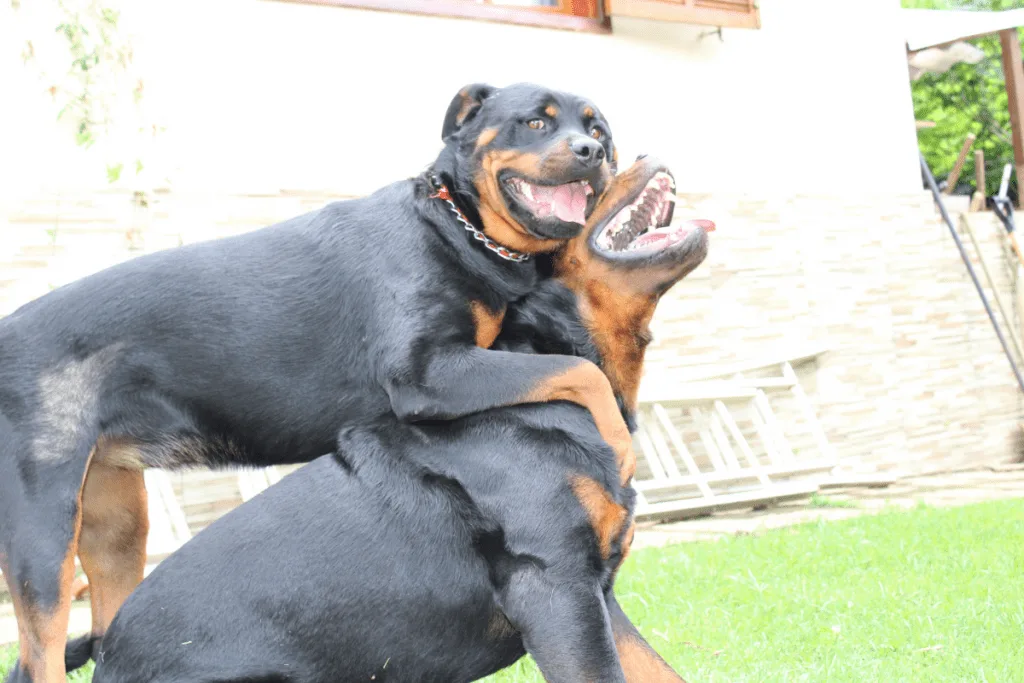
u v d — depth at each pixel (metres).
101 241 6.89
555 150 3.39
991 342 11.57
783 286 9.91
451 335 3.23
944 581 5.18
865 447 10.21
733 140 9.92
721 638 4.34
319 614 2.75
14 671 3.15
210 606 2.74
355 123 7.95
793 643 4.25
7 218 6.61
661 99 9.48
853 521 7.27
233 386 3.43
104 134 6.98
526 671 4.07
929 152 22.59
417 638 2.84
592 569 2.83
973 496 9.07
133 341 3.41
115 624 2.81
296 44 7.73
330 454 3.04
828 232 10.35
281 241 3.58
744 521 7.95
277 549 2.80
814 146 10.50
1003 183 12.34
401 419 3.07
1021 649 3.90
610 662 2.75
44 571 3.12
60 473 3.24
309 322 3.44
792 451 9.61
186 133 7.29
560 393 2.98
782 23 10.34
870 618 4.55
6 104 6.69
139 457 3.48
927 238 11.18
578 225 3.17
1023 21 11.55
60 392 3.31
